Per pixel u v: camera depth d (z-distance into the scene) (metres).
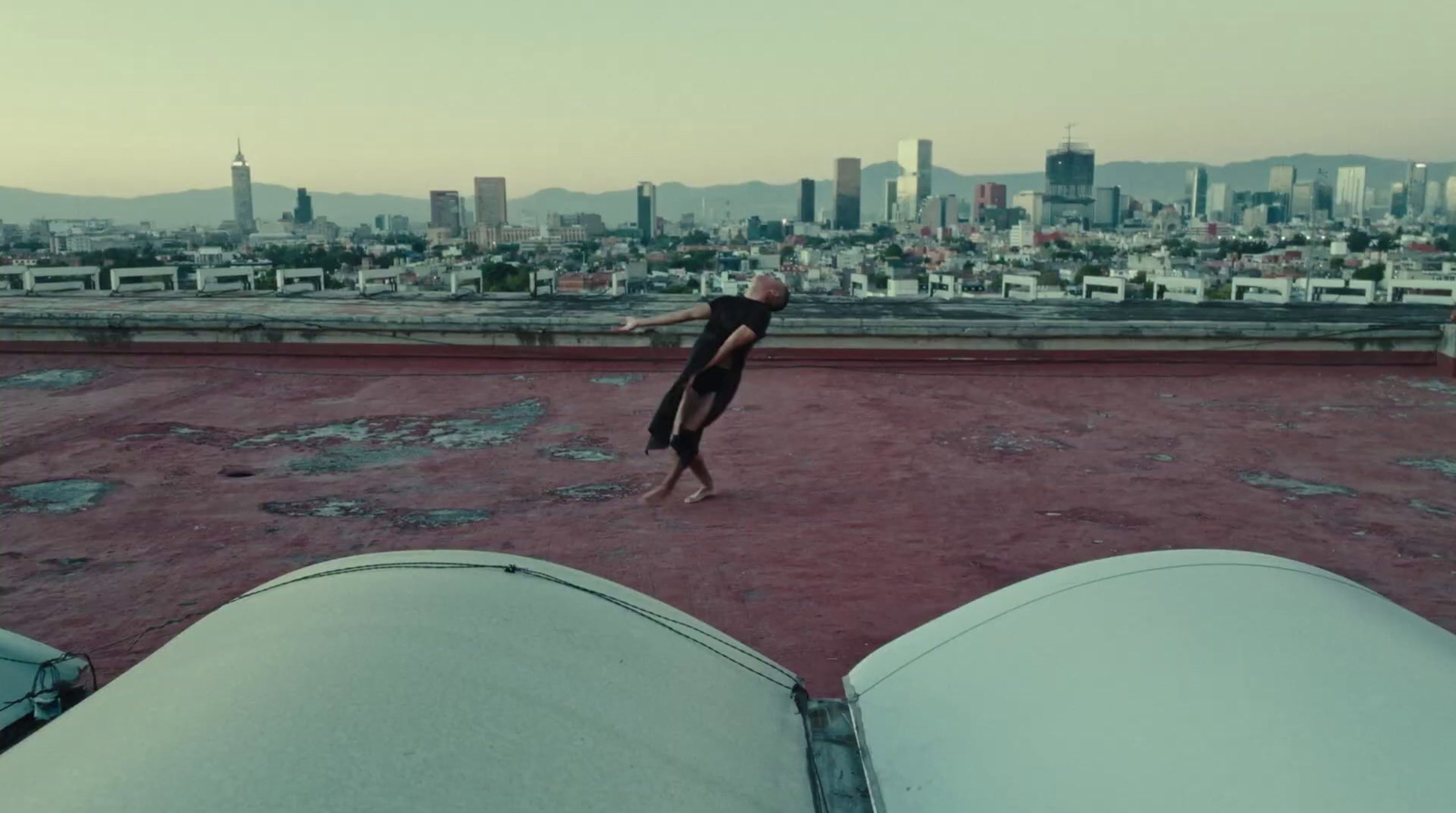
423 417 9.23
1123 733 2.00
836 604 4.82
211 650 2.02
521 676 1.96
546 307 15.43
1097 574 2.67
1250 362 12.20
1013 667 2.35
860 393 10.55
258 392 10.27
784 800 1.94
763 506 6.50
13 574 5.07
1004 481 7.25
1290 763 1.82
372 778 1.58
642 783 1.78
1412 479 7.49
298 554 5.42
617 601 2.48
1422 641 2.28
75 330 11.80
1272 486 7.23
